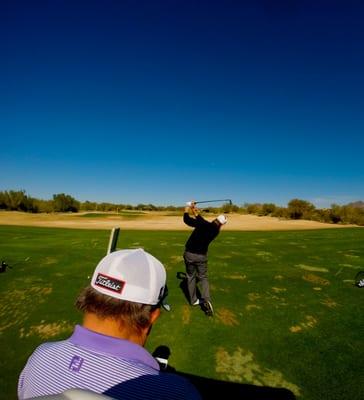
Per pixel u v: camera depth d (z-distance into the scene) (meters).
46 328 5.97
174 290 7.88
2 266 9.98
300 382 4.23
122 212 76.81
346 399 3.89
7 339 5.60
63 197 70.50
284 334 5.54
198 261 6.30
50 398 0.86
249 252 13.23
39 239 18.28
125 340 1.35
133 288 1.43
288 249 14.07
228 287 8.13
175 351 4.99
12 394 4.09
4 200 64.00
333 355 4.85
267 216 53.75
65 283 8.63
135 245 15.21
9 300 7.41
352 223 39.78
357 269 9.98
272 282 8.56
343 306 6.80
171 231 26.59
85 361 1.27
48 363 1.32
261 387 4.13
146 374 1.25
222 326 5.82
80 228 29.98
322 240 17.53
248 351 5.00
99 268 1.51
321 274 9.40
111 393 1.19
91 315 1.45
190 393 1.27
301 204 47.69
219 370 4.50
